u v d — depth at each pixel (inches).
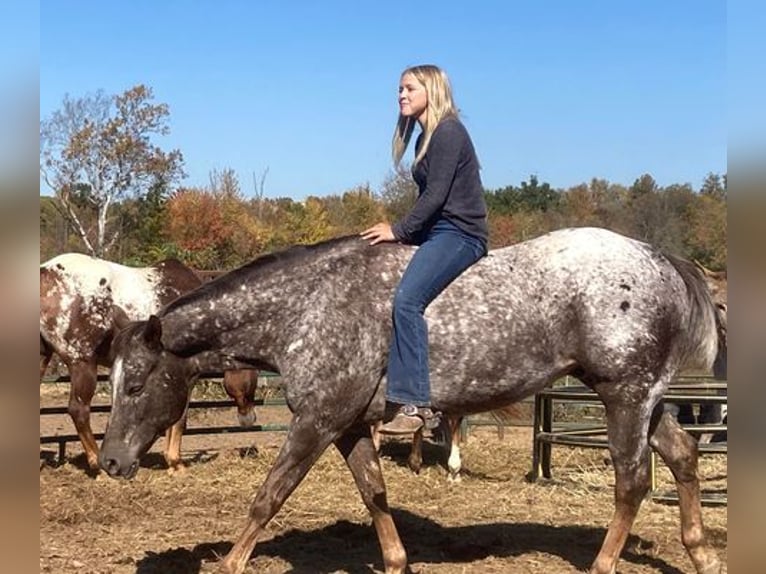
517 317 182.2
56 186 1391.5
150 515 266.2
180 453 361.4
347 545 231.6
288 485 180.9
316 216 1273.4
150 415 188.4
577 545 232.1
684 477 194.4
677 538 235.6
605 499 293.4
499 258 188.5
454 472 324.2
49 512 261.0
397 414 187.6
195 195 1259.2
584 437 314.2
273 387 512.7
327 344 181.8
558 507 281.0
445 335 180.5
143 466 358.3
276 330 187.6
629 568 210.5
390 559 193.3
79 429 328.2
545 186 1932.8
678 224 1406.3
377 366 184.2
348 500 289.9
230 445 424.2
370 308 183.8
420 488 307.9
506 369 183.3
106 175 1430.9
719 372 201.8
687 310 191.0
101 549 222.5
